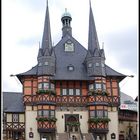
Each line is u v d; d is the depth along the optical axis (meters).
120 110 55.09
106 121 47.62
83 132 48.47
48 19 53.00
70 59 52.66
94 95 48.53
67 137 45.78
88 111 49.03
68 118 48.78
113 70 51.75
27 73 49.50
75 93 49.66
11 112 49.25
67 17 57.88
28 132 48.03
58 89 49.41
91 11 54.03
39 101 47.78
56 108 48.75
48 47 50.62
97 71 49.41
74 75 50.12
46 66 49.19
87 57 50.88
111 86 50.53
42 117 46.97
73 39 55.22
